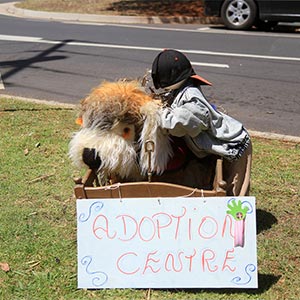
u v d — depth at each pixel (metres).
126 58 15.06
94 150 4.84
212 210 4.63
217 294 4.72
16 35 19.38
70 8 27.27
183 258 4.64
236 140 5.25
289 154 7.93
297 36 19.70
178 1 28.33
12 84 12.30
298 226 5.89
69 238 5.61
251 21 20.86
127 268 4.68
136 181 5.24
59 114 9.67
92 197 4.80
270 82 12.62
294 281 4.94
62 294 4.74
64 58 15.13
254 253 4.60
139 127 4.90
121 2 28.62
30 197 6.49
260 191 6.69
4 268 5.09
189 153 5.34
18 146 8.08
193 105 4.90
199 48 16.80
